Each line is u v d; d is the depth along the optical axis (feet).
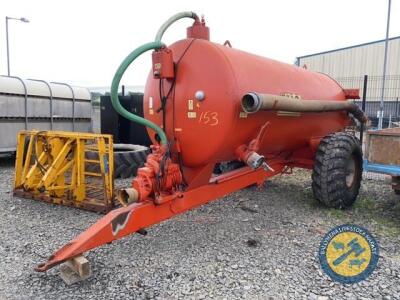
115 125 29.22
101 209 14.17
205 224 13.26
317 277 9.46
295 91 13.23
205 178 11.27
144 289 8.90
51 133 15.66
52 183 14.84
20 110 25.93
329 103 14.38
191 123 10.64
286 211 14.87
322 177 14.43
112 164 14.40
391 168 13.09
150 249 11.08
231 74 10.17
